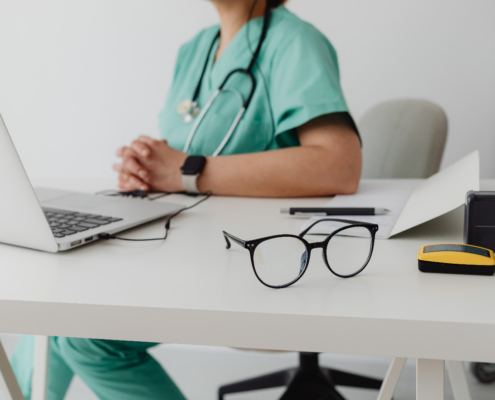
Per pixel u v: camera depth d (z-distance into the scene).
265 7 1.09
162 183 0.86
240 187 0.80
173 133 1.14
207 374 1.61
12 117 2.19
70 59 2.08
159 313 0.33
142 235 0.54
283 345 0.32
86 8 2.02
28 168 2.22
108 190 0.90
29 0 2.07
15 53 2.13
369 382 1.33
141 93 2.04
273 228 0.56
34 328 0.35
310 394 1.26
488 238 0.42
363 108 1.82
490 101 1.69
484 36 1.66
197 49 1.19
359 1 1.75
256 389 1.35
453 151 1.75
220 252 0.46
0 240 0.49
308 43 0.95
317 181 0.77
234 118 1.04
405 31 1.73
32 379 0.80
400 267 0.40
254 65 1.03
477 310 0.31
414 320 0.30
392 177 1.33
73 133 2.14
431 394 0.32
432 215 0.46
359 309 0.32
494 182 0.85
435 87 1.73
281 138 0.96
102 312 0.34
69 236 0.48
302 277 0.39
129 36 2.00
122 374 0.74
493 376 1.38
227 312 0.32
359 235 0.49
